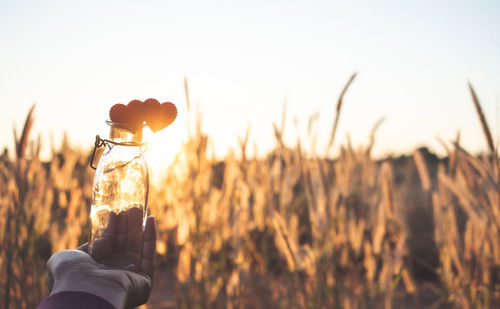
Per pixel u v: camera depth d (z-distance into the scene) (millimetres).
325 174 2164
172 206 2668
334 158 2258
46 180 2428
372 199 2203
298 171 2354
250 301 2623
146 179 1175
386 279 2059
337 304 1962
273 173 2588
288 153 2391
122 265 1080
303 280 2176
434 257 3867
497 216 1705
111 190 1114
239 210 2572
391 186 2078
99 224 1104
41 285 2074
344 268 2129
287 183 2393
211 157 2629
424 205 4457
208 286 2508
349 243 2164
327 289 2021
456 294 1916
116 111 1066
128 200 1117
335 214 2117
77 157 2695
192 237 2486
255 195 2580
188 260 2500
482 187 1755
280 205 2400
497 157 1591
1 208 2125
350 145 2258
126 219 1105
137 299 931
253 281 2676
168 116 1069
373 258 2119
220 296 2615
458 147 1689
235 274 2553
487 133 1579
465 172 1792
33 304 1979
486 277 1811
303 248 2129
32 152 2111
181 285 2496
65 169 2582
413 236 4086
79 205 2570
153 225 1138
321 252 2076
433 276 3881
